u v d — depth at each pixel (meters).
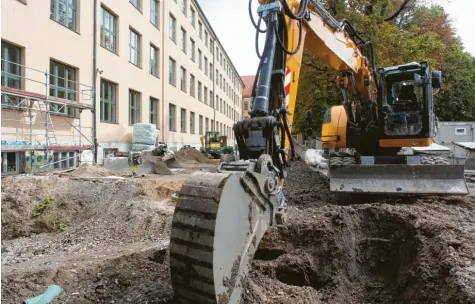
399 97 7.21
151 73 21.80
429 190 6.10
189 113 29.73
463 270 3.26
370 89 7.51
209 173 2.73
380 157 7.25
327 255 4.37
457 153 14.50
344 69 6.54
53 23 12.41
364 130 7.81
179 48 26.70
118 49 17.20
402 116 7.02
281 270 4.12
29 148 10.73
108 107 16.56
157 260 4.47
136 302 3.12
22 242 6.20
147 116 20.72
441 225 4.39
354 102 7.60
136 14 19.16
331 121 8.35
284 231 4.57
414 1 19.83
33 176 9.10
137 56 19.80
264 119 3.40
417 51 17.06
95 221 6.61
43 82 11.84
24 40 11.09
